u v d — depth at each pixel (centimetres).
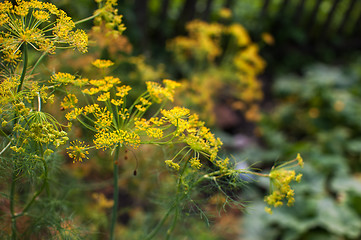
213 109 519
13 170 145
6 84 120
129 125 139
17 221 182
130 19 442
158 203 202
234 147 486
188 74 446
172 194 199
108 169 286
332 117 554
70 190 218
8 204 185
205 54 409
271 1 695
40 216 174
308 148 480
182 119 134
